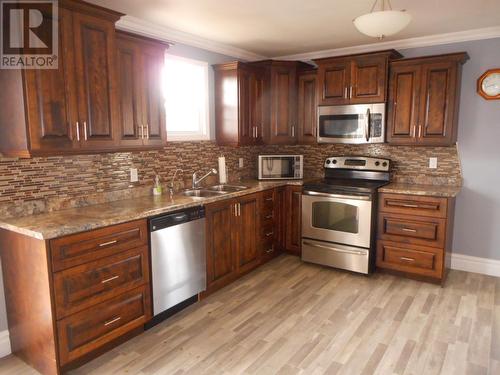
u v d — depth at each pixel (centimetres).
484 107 356
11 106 213
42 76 212
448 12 294
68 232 209
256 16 301
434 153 383
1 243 232
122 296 244
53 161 257
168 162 345
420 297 320
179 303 296
